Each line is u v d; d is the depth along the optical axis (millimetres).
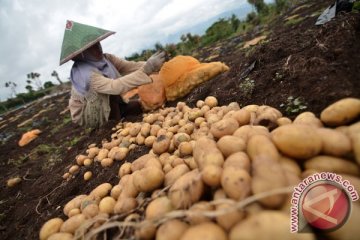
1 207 3465
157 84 4023
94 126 4391
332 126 1545
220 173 1319
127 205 1590
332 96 1810
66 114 8930
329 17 3096
